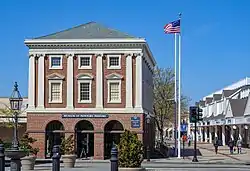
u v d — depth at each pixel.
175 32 57.06
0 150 26.77
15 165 27.56
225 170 39.78
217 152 71.81
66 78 61.12
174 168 41.62
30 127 60.88
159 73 93.50
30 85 61.25
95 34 62.12
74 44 60.75
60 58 61.31
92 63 60.97
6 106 82.50
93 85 60.94
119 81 60.69
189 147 91.31
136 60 60.53
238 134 89.81
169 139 148.25
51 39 60.91
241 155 65.62
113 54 60.78
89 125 61.34
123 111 60.31
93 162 53.75
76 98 61.06
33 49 61.34
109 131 60.72
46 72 61.31
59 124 61.53
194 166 45.34
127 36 61.44
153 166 44.47
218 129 104.81
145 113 63.53
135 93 60.50
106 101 60.75
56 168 26.39
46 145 60.84
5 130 81.69
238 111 85.62
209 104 113.94
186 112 107.75
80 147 60.94
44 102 61.16
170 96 92.94
